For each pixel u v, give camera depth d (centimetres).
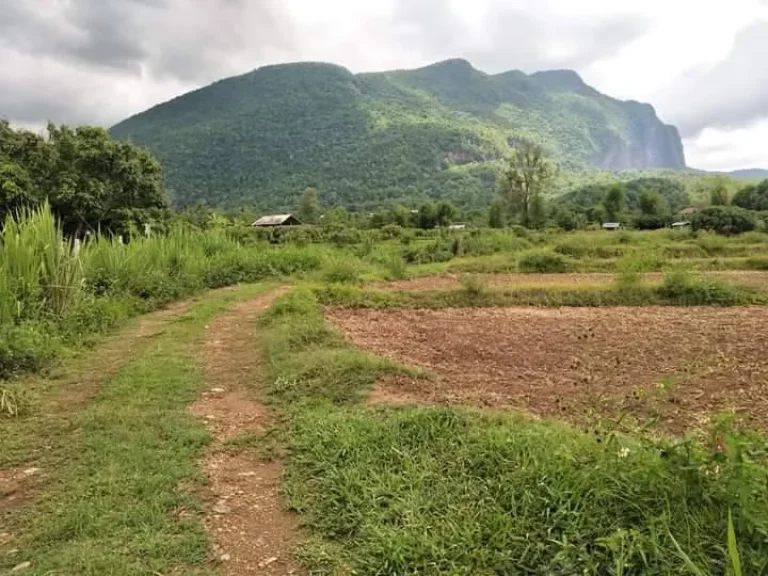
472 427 438
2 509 373
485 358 764
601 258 2428
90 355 795
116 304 1083
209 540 329
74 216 2236
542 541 295
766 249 2616
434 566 284
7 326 740
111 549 316
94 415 532
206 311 1157
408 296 1342
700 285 1338
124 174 2384
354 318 1116
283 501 374
